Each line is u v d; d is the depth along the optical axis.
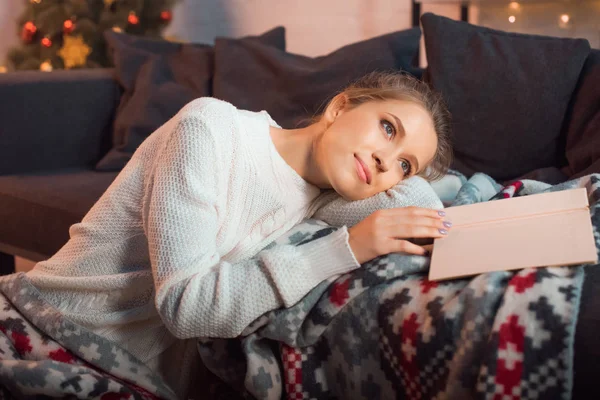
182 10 3.85
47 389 0.94
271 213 1.11
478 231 0.96
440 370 0.85
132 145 2.09
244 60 2.11
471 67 1.68
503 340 0.78
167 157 0.99
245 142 1.07
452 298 0.86
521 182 1.24
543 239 0.89
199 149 0.99
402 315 0.89
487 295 0.82
